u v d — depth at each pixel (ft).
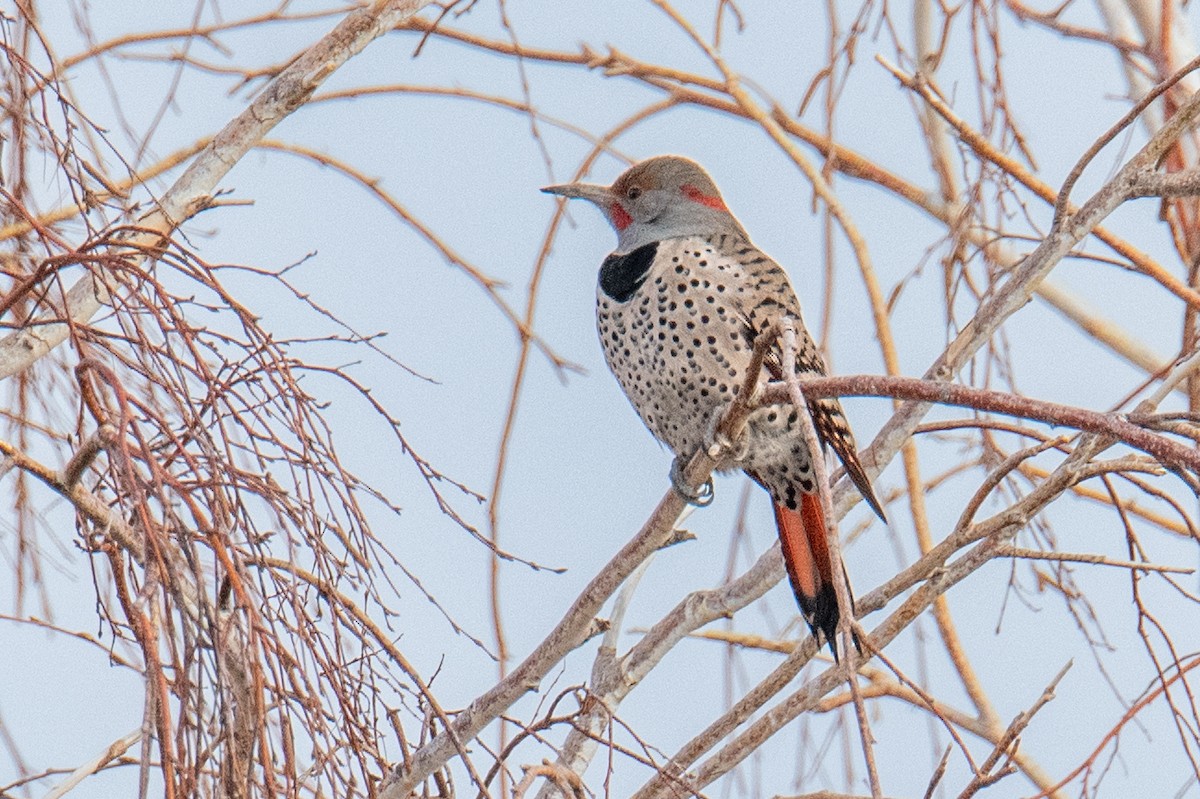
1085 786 25.64
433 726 27.78
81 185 28.04
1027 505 30.73
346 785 21.94
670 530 30.58
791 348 22.08
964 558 31.22
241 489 23.48
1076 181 32.53
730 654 35.81
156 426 24.52
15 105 28.17
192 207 29.76
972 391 22.74
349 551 23.84
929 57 37.32
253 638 21.08
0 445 25.71
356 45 30.19
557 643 30.60
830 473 37.96
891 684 35.27
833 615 34.86
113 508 26.23
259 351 24.67
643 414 40.34
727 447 32.27
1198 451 20.76
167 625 21.20
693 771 34.76
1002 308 33.58
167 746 19.42
